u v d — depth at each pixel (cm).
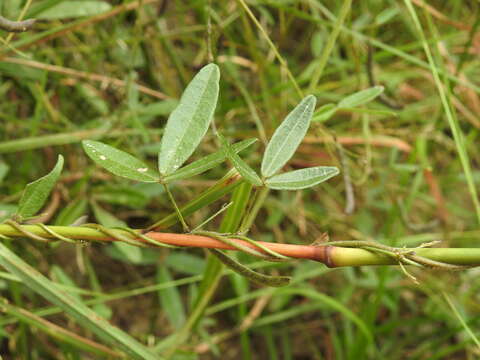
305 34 60
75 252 49
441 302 48
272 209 50
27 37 40
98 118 45
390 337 51
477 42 54
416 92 57
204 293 36
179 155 20
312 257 21
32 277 25
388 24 56
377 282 47
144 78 50
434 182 49
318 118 31
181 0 56
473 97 54
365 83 50
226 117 47
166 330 49
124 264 50
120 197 41
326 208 52
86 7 39
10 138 45
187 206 21
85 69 47
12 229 22
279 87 46
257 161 47
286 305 51
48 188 22
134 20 49
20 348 41
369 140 49
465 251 20
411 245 50
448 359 50
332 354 50
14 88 46
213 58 34
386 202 52
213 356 49
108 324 26
